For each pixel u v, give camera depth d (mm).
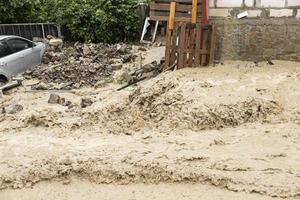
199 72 9625
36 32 16969
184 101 8062
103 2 16703
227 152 6547
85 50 14180
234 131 7305
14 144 7180
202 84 8688
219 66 10016
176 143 6930
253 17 9961
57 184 6168
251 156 6387
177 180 6016
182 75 9398
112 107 8406
